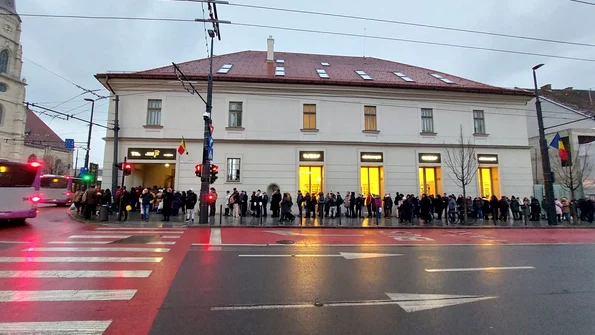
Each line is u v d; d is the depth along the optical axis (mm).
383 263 7301
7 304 4449
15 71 51656
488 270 6777
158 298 4789
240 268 6656
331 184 20672
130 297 4809
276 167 20406
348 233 12805
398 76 24328
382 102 21781
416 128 21875
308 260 7508
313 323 3963
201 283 5574
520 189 22391
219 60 24672
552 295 5172
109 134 19719
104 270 6281
